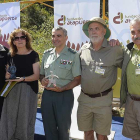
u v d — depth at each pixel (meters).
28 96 3.00
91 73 2.72
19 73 3.00
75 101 3.51
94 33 2.68
